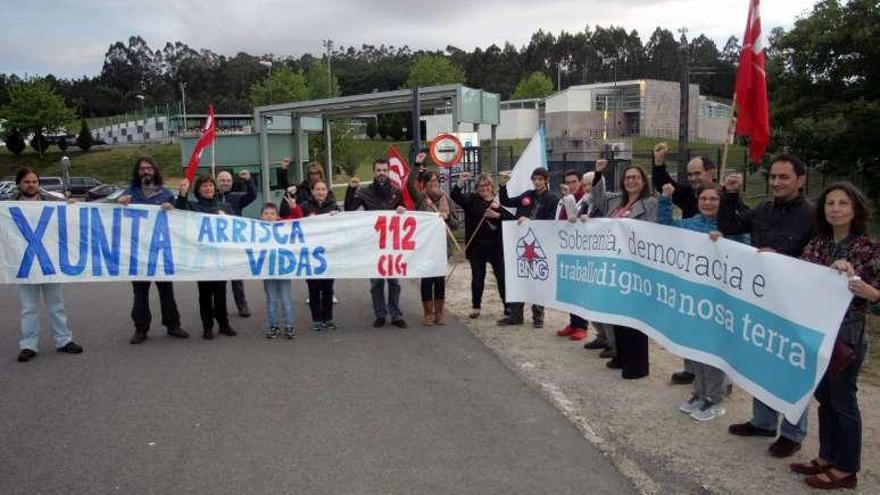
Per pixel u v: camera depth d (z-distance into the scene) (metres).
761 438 5.04
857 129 17.73
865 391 6.00
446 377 6.54
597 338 7.60
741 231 5.24
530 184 10.11
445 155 13.77
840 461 4.20
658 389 6.19
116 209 7.76
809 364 4.22
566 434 5.13
